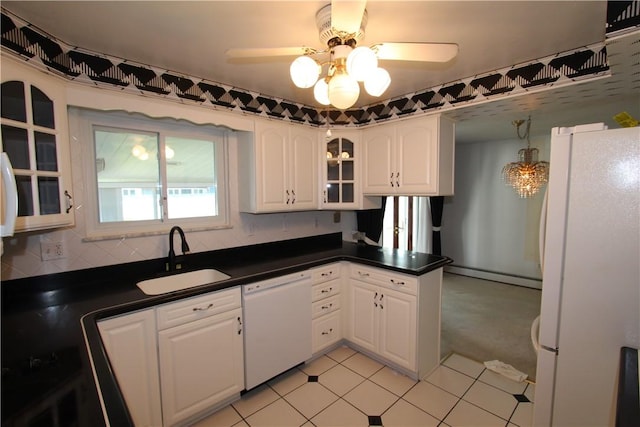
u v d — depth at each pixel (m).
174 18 1.52
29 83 1.46
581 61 1.88
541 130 3.77
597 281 1.28
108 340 1.57
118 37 1.69
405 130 2.75
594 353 1.30
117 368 1.61
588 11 1.49
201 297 1.90
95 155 2.05
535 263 4.48
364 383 2.32
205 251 2.53
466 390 2.24
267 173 2.62
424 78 2.37
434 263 2.44
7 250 1.70
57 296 1.75
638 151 1.19
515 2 1.41
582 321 1.32
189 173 2.50
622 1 1.32
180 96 2.20
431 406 2.08
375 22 1.57
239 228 2.74
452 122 2.76
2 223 0.73
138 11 1.45
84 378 0.99
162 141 2.32
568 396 1.37
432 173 2.59
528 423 1.92
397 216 4.61
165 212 2.36
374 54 1.17
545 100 2.24
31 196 1.45
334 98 1.26
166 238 2.31
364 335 2.64
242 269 2.30
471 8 1.46
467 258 5.14
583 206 1.30
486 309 3.75
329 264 2.66
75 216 1.93
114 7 1.41
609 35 1.35
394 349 2.43
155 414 1.75
